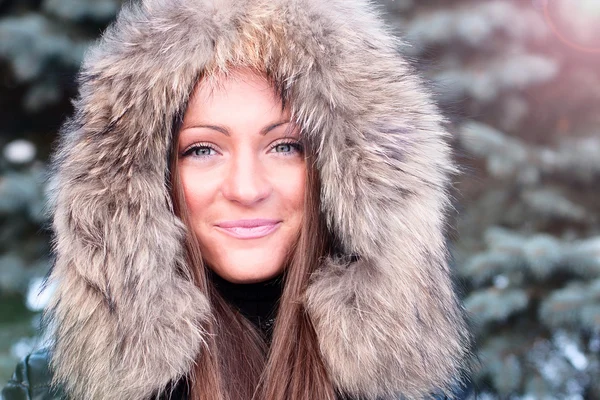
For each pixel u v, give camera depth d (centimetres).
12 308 241
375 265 104
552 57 258
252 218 107
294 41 103
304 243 109
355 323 103
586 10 243
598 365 190
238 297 119
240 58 102
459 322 115
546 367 192
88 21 237
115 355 99
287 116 105
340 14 108
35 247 244
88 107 105
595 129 252
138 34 105
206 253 111
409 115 108
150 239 101
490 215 233
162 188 102
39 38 225
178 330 100
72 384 103
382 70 108
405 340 103
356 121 104
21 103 261
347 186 103
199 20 102
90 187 101
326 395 105
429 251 106
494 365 186
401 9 244
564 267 184
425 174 107
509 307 184
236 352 113
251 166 104
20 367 120
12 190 229
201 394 104
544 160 218
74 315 101
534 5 254
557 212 219
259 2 104
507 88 238
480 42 236
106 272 100
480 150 214
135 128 101
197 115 104
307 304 106
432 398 108
